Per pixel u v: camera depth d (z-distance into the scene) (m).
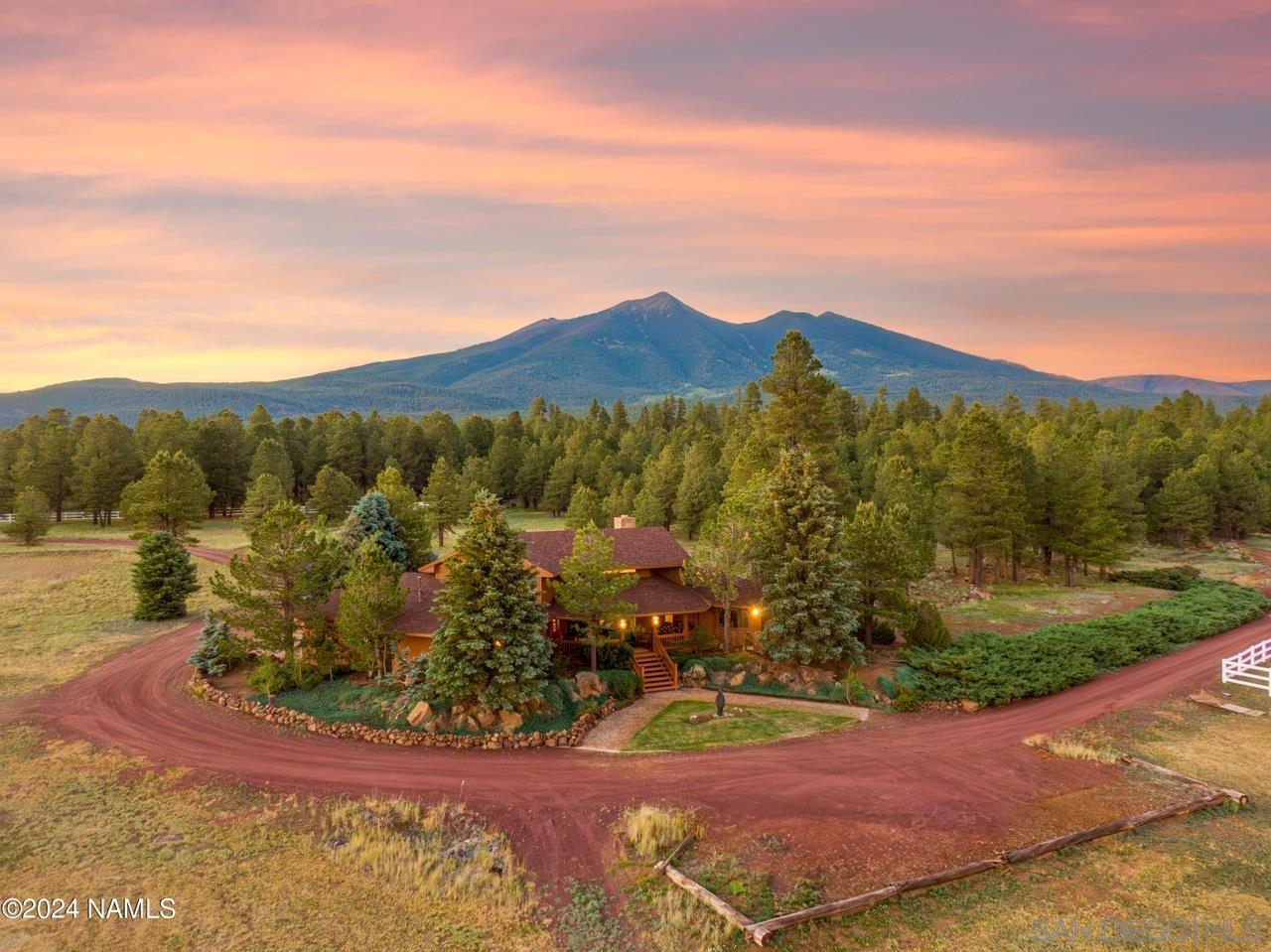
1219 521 90.62
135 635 44.31
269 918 18.33
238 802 24.31
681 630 42.75
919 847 21.86
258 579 34.47
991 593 59.22
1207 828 22.84
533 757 28.86
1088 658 40.38
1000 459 61.12
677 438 127.69
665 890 19.84
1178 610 51.53
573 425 164.12
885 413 150.25
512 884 20.22
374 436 123.88
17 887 19.28
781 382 63.16
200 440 95.62
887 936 17.94
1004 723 32.91
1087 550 62.75
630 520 48.62
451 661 30.77
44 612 49.03
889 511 54.56
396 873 20.42
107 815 23.19
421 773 27.03
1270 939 17.56
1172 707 34.47
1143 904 19.02
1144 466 91.75
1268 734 31.05
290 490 95.00
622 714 34.03
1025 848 21.42
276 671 34.06
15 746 28.30
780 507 39.28
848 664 38.72
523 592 32.31
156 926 17.88
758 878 20.27
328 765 27.44
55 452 86.81
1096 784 26.03
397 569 36.91
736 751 29.53
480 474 106.94
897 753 29.25
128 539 74.25
